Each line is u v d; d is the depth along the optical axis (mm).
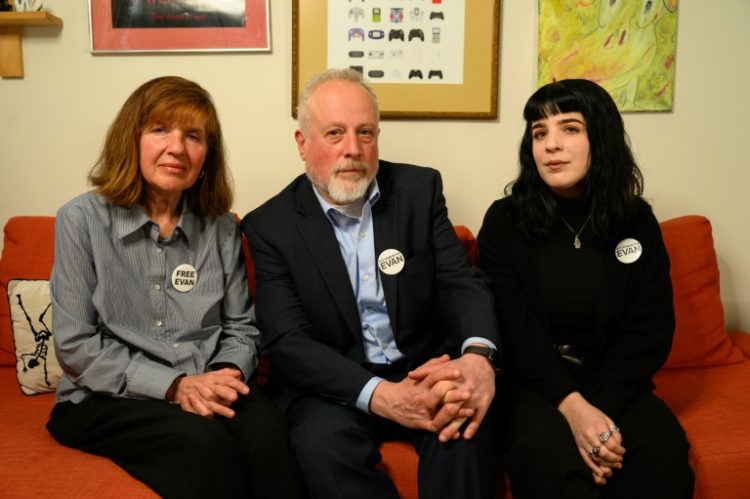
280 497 1137
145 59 1856
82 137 1893
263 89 1875
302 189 1488
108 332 1315
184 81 1354
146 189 1357
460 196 1958
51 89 1864
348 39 1832
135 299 1314
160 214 1391
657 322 1362
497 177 1944
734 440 1274
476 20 1840
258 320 1423
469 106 1879
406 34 1839
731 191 2010
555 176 1384
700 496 1227
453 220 1973
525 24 1873
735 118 1966
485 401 1185
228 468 1105
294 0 1797
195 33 1830
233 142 1904
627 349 1356
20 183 1920
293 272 1406
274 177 1927
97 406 1242
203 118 1329
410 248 1450
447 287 1445
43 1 1815
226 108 1887
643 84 1896
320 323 1400
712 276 1799
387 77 1856
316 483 1152
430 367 1208
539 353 1353
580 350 1435
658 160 1973
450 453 1146
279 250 1419
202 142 1353
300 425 1240
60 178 1916
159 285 1347
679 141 1966
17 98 1869
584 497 1113
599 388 1315
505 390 1400
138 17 1822
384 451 1273
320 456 1156
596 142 1371
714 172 1992
